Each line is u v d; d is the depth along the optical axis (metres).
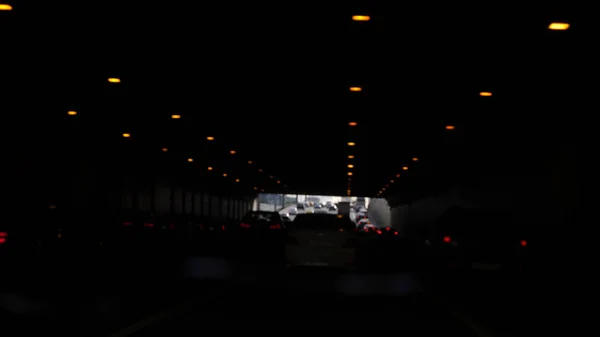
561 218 26.81
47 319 11.38
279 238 30.53
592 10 13.28
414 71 19.16
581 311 14.28
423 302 15.10
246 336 10.27
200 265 24.16
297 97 23.66
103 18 14.75
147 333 10.31
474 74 19.31
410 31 15.10
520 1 13.06
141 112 28.08
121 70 19.81
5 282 17.05
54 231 18.73
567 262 23.39
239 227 30.86
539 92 21.44
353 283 17.58
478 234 20.95
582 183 24.94
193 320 11.69
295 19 14.55
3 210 17.89
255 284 17.39
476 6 13.31
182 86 21.98
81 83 21.91
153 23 15.03
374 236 25.05
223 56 17.81
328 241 23.69
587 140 24.25
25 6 14.09
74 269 19.78
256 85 21.58
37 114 29.17
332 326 11.30
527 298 16.69
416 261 28.69
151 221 30.12
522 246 20.78
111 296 14.77
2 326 10.59
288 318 12.06
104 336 9.95
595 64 17.72
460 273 21.31
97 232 22.17
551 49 16.38
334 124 30.38
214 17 14.53
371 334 10.66
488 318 12.88
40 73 20.56
